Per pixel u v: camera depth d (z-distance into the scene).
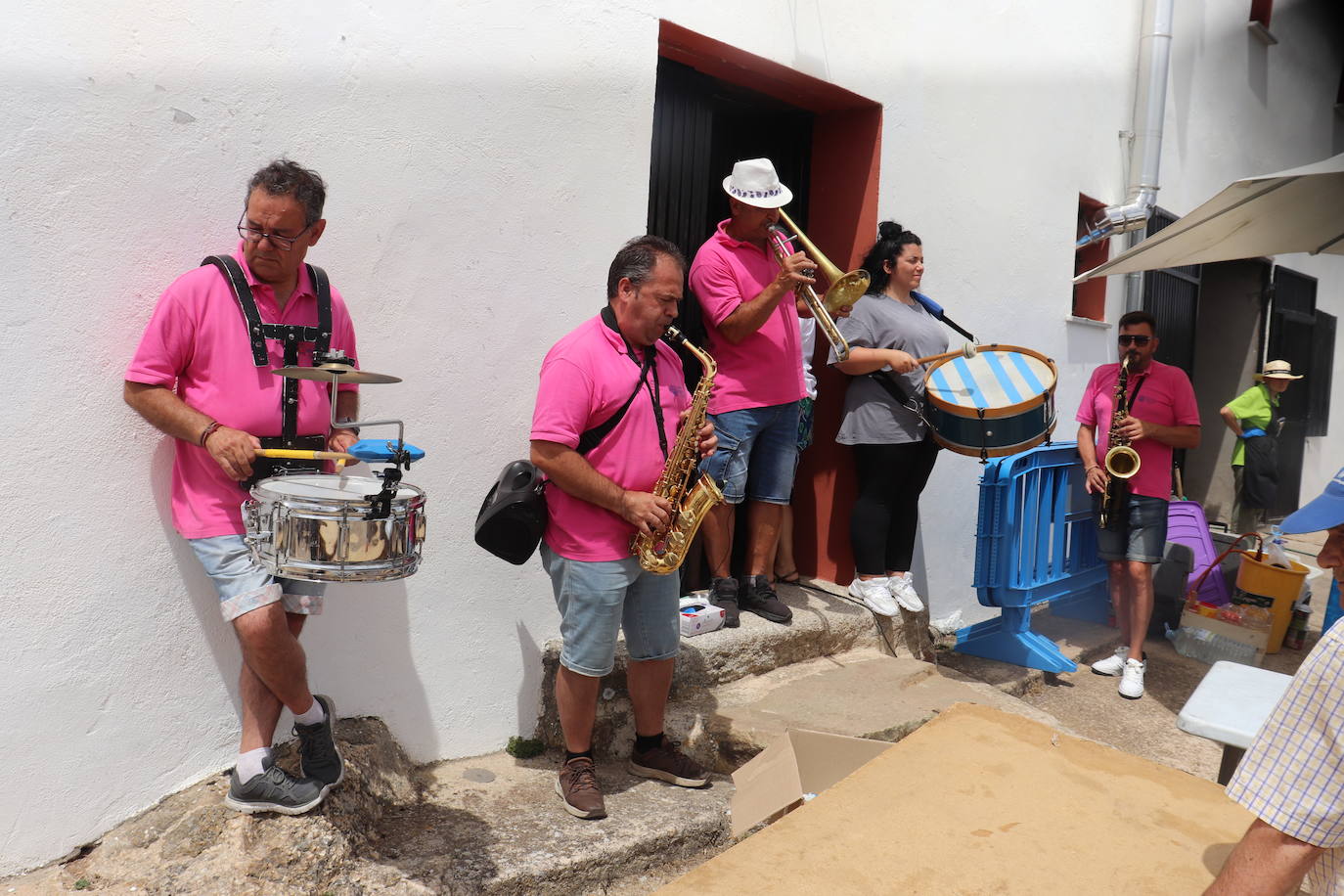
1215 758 4.25
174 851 2.54
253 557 2.24
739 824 2.49
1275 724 1.52
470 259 3.25
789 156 4.93
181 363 2.43
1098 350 6.63
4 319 2.43
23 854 2.54
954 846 1.70
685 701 3.75
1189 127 7.41
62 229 2.50
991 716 2.25
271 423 2.47
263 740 2.63
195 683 2.79
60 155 2.48
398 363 3.12
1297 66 9.12
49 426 2.51
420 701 3.25
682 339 3.00
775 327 3.98
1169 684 5.22
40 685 2.54
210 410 2.43
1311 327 10.88
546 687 3.54
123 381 2.61
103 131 2.54
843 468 4.81
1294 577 5.82
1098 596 6.18
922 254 4.77
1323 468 11.82
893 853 1.67
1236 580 6.31
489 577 3.39
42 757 2.55
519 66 3.30
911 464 4.53
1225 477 9.91
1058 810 1.84
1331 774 1.45
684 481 3.04
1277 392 8.42
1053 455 5.17
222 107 2.72
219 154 2.72
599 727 3.50
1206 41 7.51
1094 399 5.16
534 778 3.31
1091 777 1.98
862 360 4.30
